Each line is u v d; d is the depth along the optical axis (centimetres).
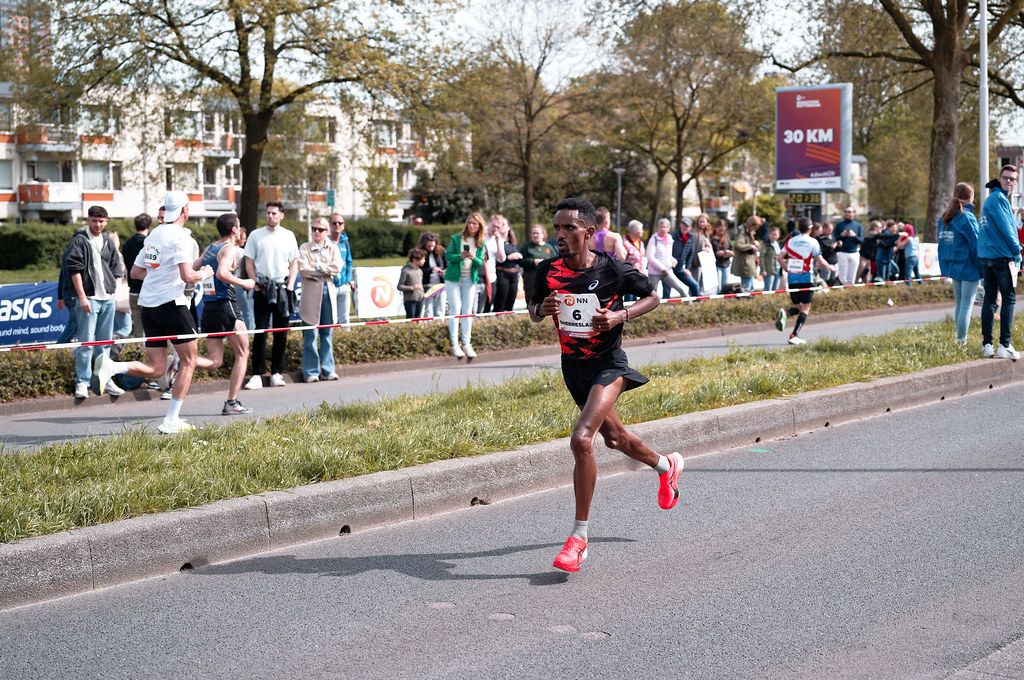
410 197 8062
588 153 6016
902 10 3109
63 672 392
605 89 4716
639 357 1420
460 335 1515
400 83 3106
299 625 440
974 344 1163
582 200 520
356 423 796
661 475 573
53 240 4916
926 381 999
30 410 1073
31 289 1439
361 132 3362
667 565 518
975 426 873
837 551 537
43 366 1103
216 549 533
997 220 1084
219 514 535
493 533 580
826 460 755
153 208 6612
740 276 2209
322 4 3048
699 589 480
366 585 492
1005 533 564
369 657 404
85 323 1116
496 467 659
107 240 1184
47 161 6250
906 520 594
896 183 7606
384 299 1747
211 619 448
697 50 4528
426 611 455
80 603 471
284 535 559
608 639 420
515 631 430
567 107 4816
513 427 724
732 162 6806
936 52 2950
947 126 2948
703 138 5172
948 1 2894
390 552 546
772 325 1923
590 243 530
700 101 4838
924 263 2716
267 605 466
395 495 607
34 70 3088
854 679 377
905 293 2308
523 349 1551
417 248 1630
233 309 999
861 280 2528
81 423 984
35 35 3094
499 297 1714
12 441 873
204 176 6844
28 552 471
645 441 745
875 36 3066
